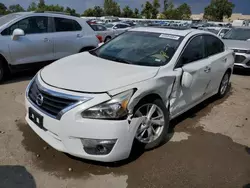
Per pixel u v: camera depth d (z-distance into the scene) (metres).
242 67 7.86
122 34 4.45
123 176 2.83
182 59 3.71
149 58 3.61
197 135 3.84
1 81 5.84
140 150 3.30
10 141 3.37
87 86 2.77
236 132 4.04
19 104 4.61
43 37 6.19
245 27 9.71
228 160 3.27
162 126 3.35
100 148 2.72
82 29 7.05
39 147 3.27
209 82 4.55
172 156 3.25
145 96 3.04
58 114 2.68
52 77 3.05
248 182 2.89
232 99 5.62
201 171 3.01
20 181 2.66
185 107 3.99
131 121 2.78
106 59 3.71
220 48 5.09
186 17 66.75
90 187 2.64
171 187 2.72
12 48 5.69
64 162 3.00
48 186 2.62
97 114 2.62
